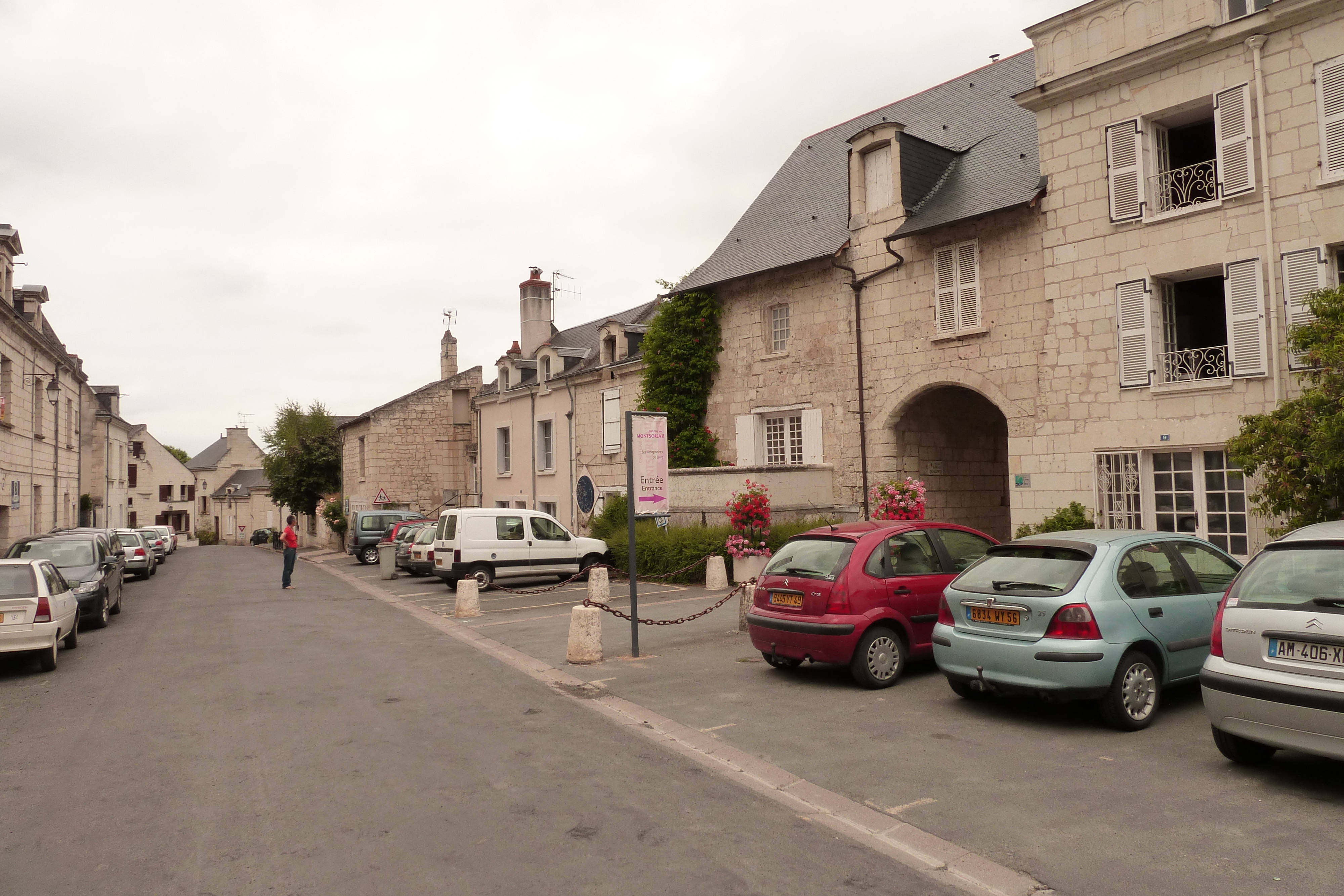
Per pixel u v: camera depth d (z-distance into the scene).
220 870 4.25
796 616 8.19
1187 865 4.08
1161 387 12.27
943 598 7.18
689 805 5.10
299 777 5.72
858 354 17.17
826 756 5.97
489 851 4.44
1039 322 14.06
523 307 34.56
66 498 29.36
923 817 4.80
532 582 19.48
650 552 17.81
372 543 29.50
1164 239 12.35
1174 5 12.27
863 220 17.16
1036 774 5.46
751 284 19.69
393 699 8.05
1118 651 6.21
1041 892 3.88
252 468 81.94
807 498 17.41
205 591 20.39
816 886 3.98
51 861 4.39
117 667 10.12
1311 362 9.05
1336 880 3.87
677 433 20.73
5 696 8.55
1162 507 12.45
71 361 30.92
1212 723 5.31
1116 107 12.98
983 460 18.44
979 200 15.12
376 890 4.00
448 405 39.66
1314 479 8.77
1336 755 4.59
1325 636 4.72
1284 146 11.15
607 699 7.95
